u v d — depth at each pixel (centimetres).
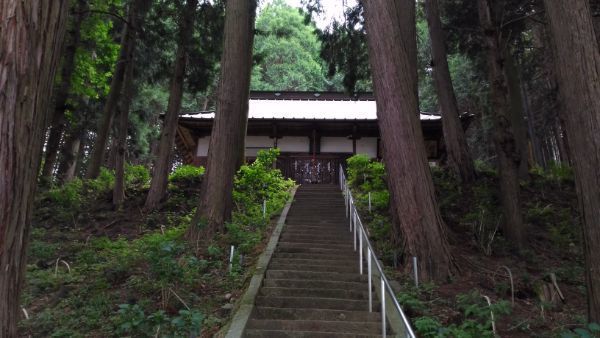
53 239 962
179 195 1292
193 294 605
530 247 899
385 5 790
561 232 1019
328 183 1692
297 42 3619
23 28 243
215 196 876
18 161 236
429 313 554
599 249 456
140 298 586
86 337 489
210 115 1864
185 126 1834
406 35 959
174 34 1386
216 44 1334
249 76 1487
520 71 1748
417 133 759
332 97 2284
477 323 533
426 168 751
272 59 3506
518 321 559
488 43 972
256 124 1855
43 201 1220
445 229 753
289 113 1953
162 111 2588
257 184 1275
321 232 980
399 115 753
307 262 770
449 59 2530
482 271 713
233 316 538
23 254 246
